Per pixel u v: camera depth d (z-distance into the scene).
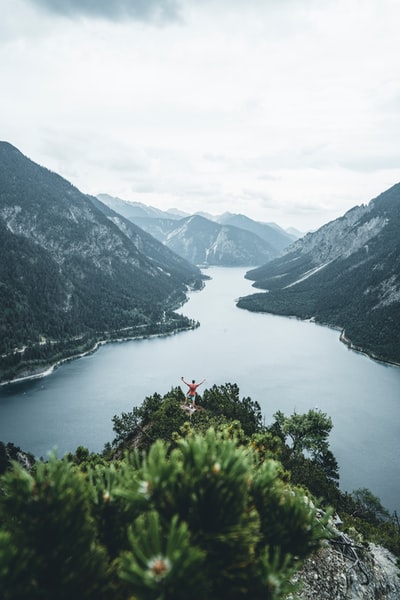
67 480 4.88
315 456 60.78
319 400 150.75
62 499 4.57
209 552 4.51
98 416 139.25
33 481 4.70
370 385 172.38
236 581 4.44
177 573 3.73
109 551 5.26
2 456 51.34
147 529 4.48
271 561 5.14
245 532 4.55
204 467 4.94
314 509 5.79
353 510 42.56
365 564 16.52
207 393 62.09
